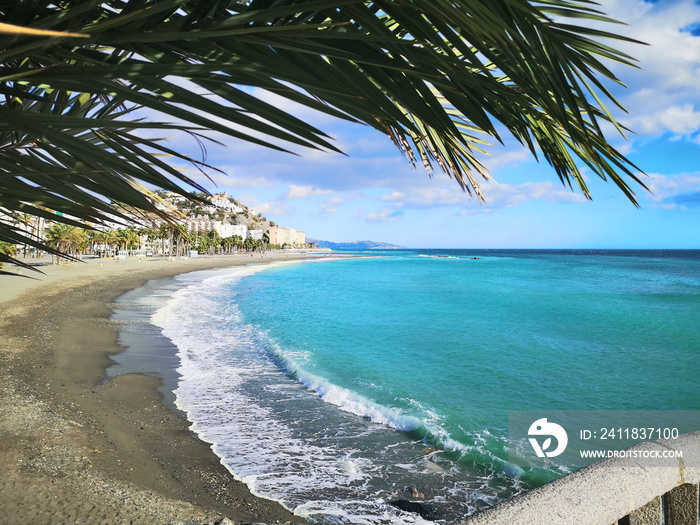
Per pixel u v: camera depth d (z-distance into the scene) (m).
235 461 7.62
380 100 0.93
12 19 0.84
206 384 11.82
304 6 0.82
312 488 6.87
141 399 10.37
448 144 1.12
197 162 1.08
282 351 16.03
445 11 0.82
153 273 60.22
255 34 0.86
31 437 7.63
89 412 9.22
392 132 1.25
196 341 17.53
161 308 27.42
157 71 0.84
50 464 6.74
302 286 47.38
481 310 28.91
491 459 7.85
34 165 1.00
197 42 0.90
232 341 17.80
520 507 1.09
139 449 7.77
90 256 99.06
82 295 32.19
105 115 1.34
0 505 5.58
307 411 10.07
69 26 0.84
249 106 0.91
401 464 7.70
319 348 16.92
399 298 35.66
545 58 0.83
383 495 6.71
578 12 0.88
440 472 7.44
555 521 1.05
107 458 7.23
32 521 5.33
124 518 5.58
